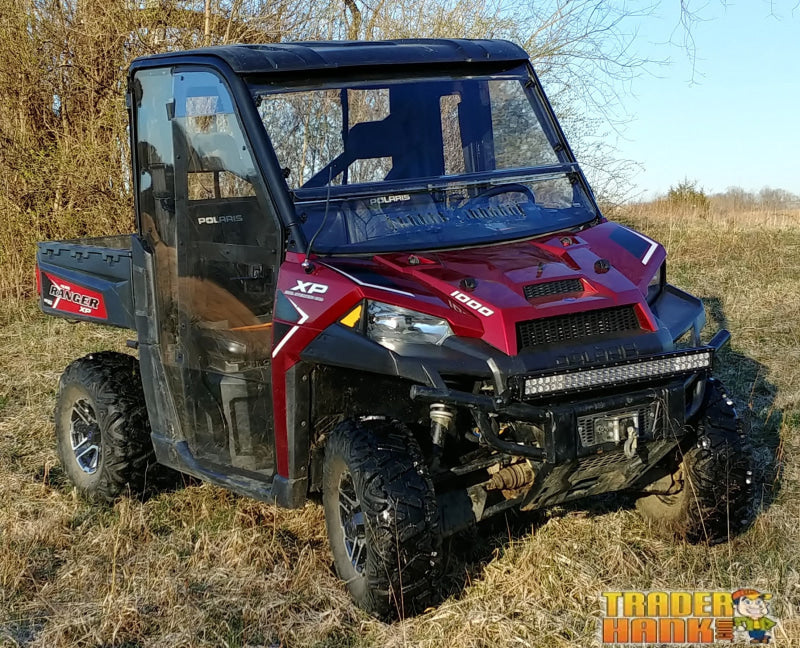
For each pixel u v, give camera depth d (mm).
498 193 4152
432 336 3408
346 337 3492
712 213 15570
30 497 4938
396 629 3428
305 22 11141
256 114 3857
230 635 3475
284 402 3721
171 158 4223
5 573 4004
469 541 4094
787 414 5617
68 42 10914
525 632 3393
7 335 8555
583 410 3342
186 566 4074
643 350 3516
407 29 11070
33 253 10445
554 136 4480
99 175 10523
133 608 3615
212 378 4172
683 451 3896
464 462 3703
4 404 6531
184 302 4250
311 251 3689
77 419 5078
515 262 3697
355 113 4059
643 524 4227
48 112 11242
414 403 3820
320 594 3744
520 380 3254
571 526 4207
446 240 3873
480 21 10906
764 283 9344
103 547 4277
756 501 4410
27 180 10594
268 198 3779
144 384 4555
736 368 6590
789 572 3770
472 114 4328
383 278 3557
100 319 4996
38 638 3549
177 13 10617
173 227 4246
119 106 10508
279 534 4328
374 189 3932
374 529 3342
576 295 3557
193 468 4324
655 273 3912
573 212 4266
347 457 3488
